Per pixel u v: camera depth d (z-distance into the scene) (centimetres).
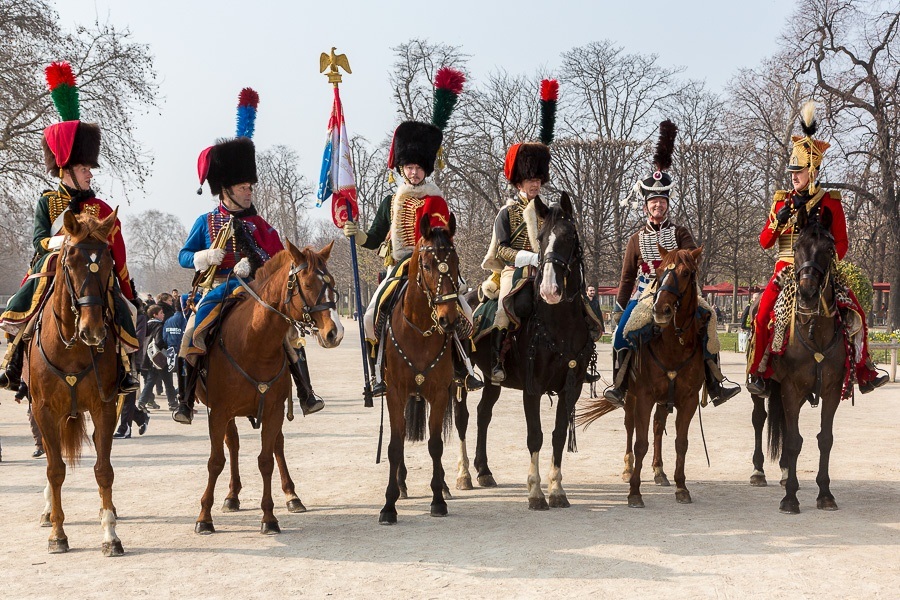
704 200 4525
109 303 687
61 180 777
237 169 842
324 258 698
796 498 790
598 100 4412
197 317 750
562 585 575
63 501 868
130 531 742
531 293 848
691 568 610
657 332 820
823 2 3875
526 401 833
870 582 576
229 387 724
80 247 648
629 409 946
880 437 1246
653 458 997
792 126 4006
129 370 712
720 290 6400
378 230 927
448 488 896
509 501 857
